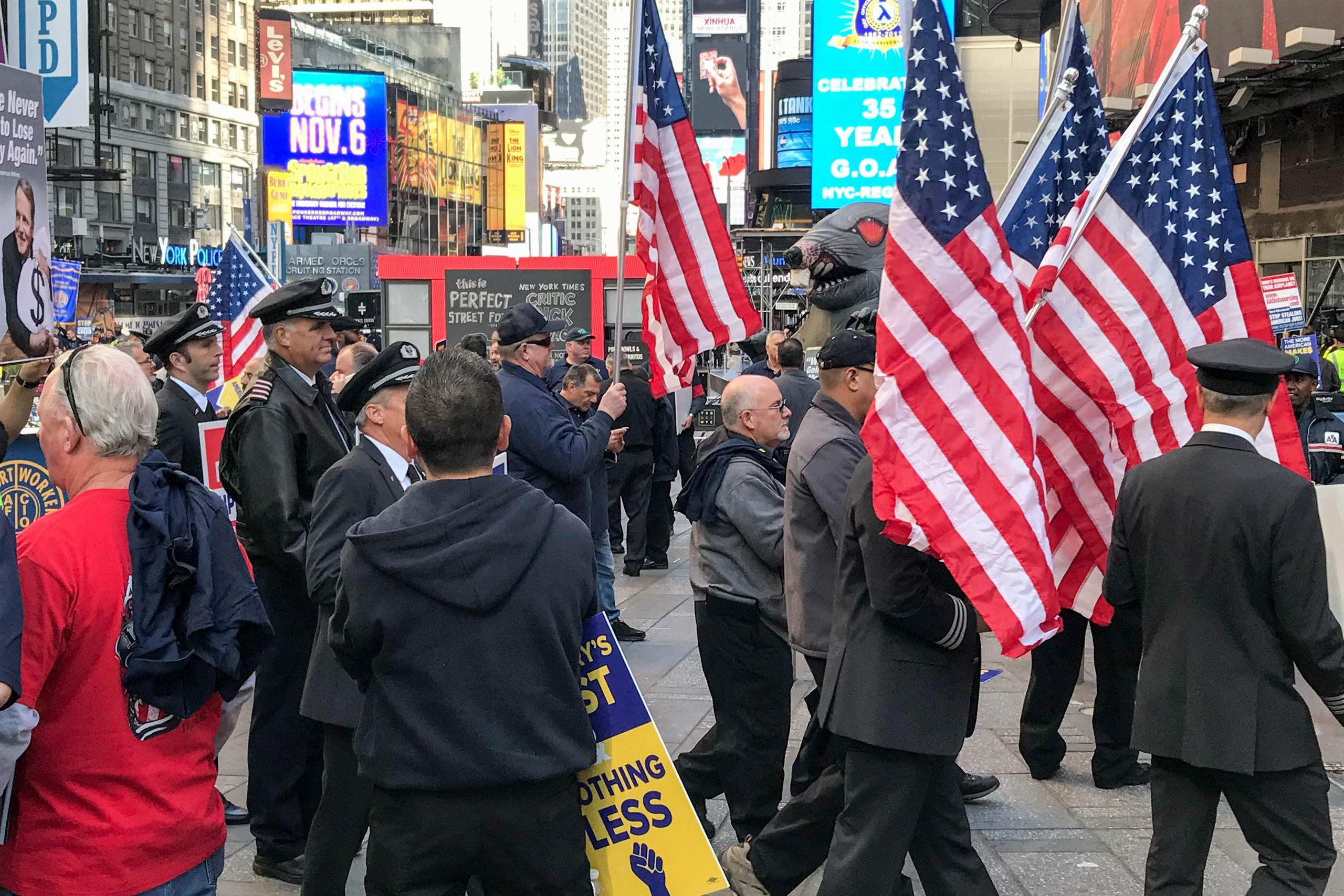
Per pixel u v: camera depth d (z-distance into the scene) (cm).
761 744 476
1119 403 493
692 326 624
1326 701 360
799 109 7606
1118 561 388
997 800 551
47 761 268
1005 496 379
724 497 472
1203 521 360
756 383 497
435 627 282
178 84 8588
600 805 320
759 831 479
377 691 289
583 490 636
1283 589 349
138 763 274
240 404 483
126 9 7925
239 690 298
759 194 7881
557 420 605
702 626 481
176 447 592
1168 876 375
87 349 291
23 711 251
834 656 387
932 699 370
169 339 603
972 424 384
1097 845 499
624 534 1387
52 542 269
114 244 7369
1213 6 1498
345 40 9300
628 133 608
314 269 4538
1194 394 493
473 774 279
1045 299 474
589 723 299
